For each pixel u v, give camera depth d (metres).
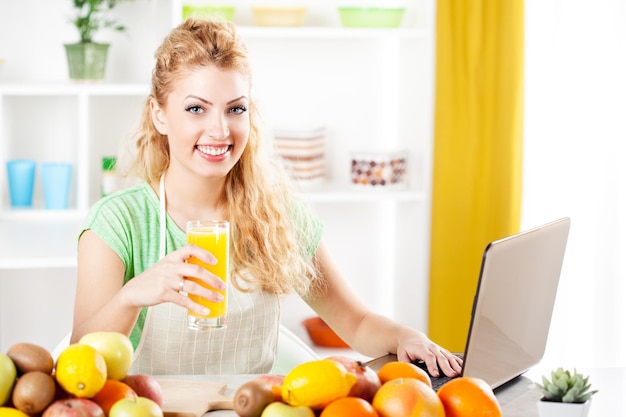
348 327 2.48
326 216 4.24
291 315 4.14
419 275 3.94
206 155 2.25
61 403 1.48
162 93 2.28
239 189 2.42
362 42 4.16
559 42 3.87
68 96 3.93
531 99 3.96
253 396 1.55
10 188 3.82
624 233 3.82
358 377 1.57
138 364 2.33
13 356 1.53
